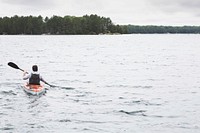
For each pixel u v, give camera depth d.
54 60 38.75
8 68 29.34
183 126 11.12
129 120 11.86
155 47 75.81
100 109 13.59
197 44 95.06
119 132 10.45
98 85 20.06
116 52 56.41
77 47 71.00
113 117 12.27
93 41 107.12
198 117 12.27
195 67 32.16
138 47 75.00
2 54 46.62
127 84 20.53
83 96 16.44
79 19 180.88
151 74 26.14
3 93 16.89
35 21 173.38
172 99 15.74
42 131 10.51
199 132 10.47
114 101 15.20
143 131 10.59
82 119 11.95
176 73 26.88
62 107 13.91
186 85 20.27
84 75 25.08
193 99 15.73
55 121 11.70
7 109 13.44
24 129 10.70
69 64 34.25
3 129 10.66
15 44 80.00
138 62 37.75
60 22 176.12
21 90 17.75
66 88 18.64
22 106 14.04
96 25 183.25
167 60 40.97
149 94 17.12
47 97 16.06
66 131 10.53
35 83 17.70
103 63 36.09
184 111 13.23
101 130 10.67
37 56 44.22
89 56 46.50
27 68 29.50
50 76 24.23
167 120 11.87
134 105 14.36
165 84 20.61
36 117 12.20
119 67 31.78
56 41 102.75
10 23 173.50
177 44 94.44
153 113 12.90
